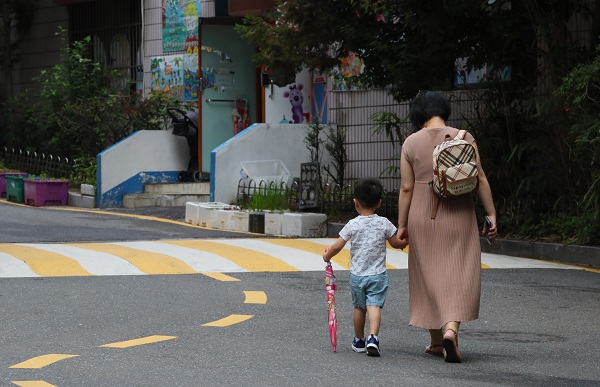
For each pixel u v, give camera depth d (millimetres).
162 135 36250
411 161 12195
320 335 13227
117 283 17453
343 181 32406
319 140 32344
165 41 40656
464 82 27328
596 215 21031
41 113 43250
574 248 21328
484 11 23297
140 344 12320
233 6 35750
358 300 12109
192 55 39281
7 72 46812
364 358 11750
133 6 42625
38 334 12969
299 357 11703
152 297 16094
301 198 28203
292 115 34812
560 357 11977
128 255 20406
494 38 24062
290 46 26016
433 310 11953
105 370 10789
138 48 42469
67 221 28422
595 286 17906
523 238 22938
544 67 24516
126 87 41969
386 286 12109
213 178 30938
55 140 40344
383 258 12117
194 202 31250
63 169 39094
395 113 28469
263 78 35250
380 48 24016
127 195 35031
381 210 27031
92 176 36844
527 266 20484
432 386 10273
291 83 33406
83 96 40594
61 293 16250
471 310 11781
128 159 35531
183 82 39719
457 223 11992
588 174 22531
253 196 28547
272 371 10891
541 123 24047
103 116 38094
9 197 37219
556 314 15102
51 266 18969
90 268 18953
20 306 15016
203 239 23797
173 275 18547
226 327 13625
